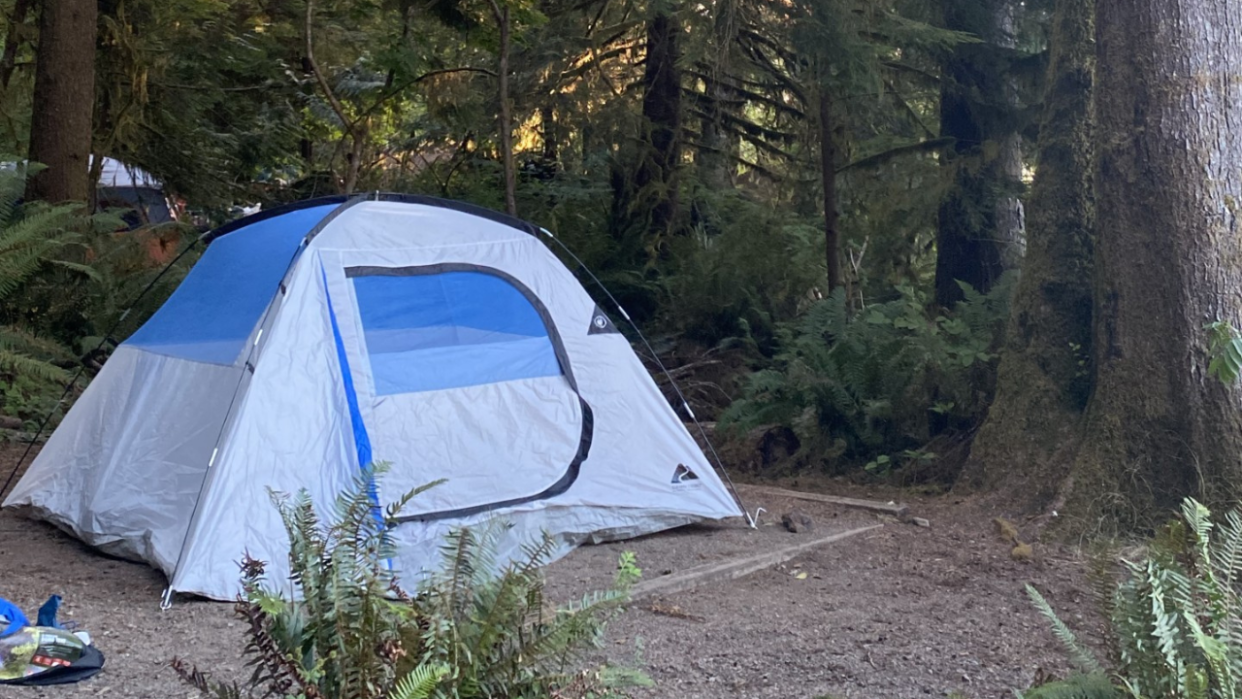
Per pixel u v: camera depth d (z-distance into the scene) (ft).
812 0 33.63
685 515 21.31
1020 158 37.60
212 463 16.79
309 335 18.06
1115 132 21.20
